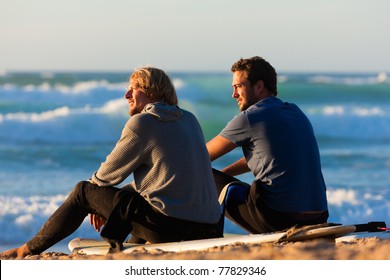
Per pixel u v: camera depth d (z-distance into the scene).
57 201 35.75
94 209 12.53
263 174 13.32
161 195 12.05
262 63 13.80
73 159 53.47
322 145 66.44
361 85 90.44
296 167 13.23
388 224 32.09
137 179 12.26
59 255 12.65
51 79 91.31
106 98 81.94
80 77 101.75
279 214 13.29
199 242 12.09
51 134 63.81
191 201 12.15
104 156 55.44
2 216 31.94
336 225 12.20
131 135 12.02
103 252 12.65
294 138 13.30
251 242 12.20
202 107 79.19
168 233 12.28
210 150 13.70
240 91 13.89
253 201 13.37
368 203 34.72
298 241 12.25
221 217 13.41
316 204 13.42
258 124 13.29
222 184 13.98
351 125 72.06
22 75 98.69
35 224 31.44
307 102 90.19
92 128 65.12
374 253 10.46
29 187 40.59
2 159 52.00
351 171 47.56
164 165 12.02
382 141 69.56
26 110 79.31
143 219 12.22
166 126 12.12
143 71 12.53
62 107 79.62
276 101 13.72
